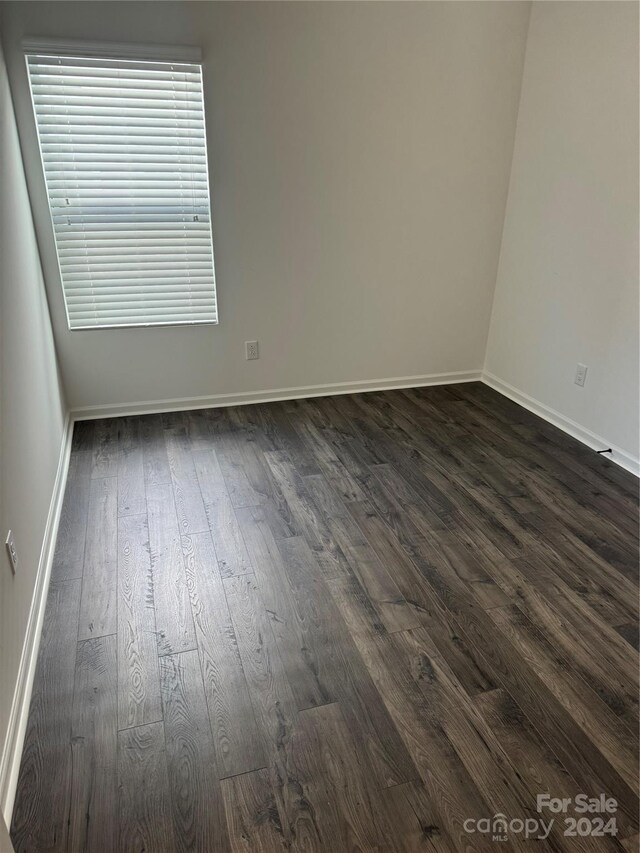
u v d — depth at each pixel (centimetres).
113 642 180
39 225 283
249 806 135
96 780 140
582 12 281
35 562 194
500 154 346
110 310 314
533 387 354
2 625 146
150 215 301
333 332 362
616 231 278
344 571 213
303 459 294
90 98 272
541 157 324
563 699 164
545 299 334
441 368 397
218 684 166
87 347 318
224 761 145
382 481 275
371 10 292
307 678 169
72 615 191
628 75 261
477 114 332
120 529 236
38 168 274
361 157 323
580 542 232
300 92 299
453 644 182
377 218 340
